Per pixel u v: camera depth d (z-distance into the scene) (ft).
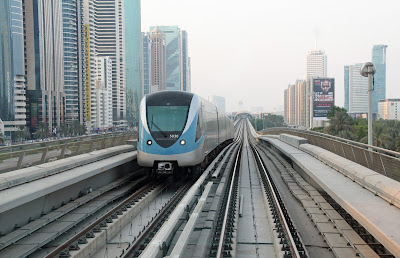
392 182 28.66
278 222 31.42
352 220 32.78
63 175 35.50
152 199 43.11
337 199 29.86
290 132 98.63
